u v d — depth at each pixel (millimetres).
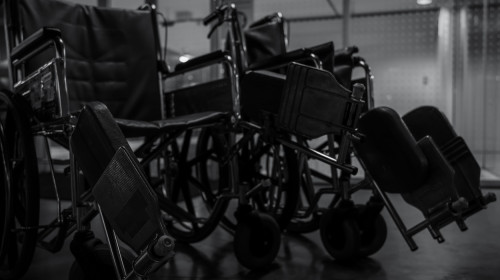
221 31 4496
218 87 1869
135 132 1438
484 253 1985
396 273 1693
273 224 1757
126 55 2047
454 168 1747
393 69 5699
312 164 5355
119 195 996
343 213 1833
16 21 1722
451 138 1784
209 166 4629
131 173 967
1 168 1552
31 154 1428
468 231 2438
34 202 1415
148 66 2086
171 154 2336
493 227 2539
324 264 1824
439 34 5574
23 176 1614
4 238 1476
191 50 5957
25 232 1410
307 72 1503
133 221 975
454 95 5652
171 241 906
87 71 1949
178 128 1539
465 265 1798
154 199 938
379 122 1622
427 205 1603
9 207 1466
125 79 2035
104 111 1056
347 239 1806
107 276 1218
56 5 1882
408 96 5699
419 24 5598
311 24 6352
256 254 1739
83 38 1956
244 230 1709
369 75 2377
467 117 5719
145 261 935
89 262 1199
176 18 5953
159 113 2094
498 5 5500
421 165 1554
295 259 1904
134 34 2072
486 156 5668
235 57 2031
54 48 1339
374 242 1894
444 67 5617
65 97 1330
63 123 1266
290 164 2049
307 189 2471
